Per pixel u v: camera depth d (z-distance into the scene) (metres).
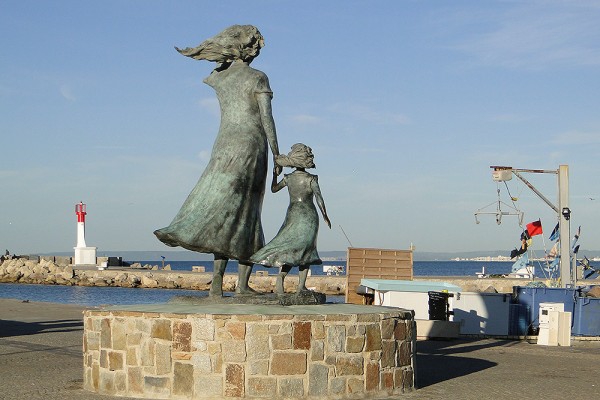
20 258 108.06
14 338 22.47
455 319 25.58
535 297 25.64
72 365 16.61
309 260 13.84
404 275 29.03
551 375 16.27
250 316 12.12
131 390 12.61
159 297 64.75
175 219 13.75
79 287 83.38
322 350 12.37
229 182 13.73
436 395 13.21
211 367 12.11
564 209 28.72
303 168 14.05
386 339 13.04
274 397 12.09
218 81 14.23
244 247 13.81
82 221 99.19
